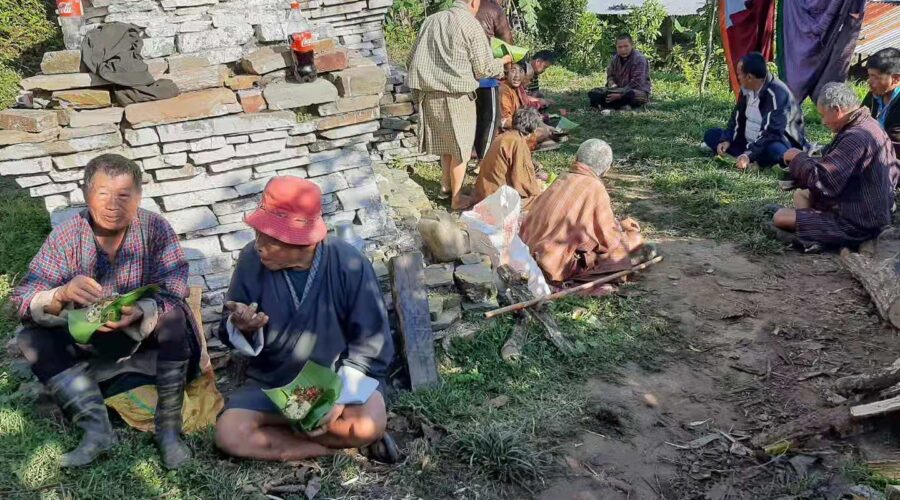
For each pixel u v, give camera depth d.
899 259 4.70
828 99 5.39
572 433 3.53
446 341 4.11
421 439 3.39
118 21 4.43
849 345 4.27
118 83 4.03
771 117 7.19
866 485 3.05
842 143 5.32
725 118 9.33
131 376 3.54
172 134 4.16
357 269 3.28
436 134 6.38
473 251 4.80
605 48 17.33
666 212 6.42
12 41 9.45
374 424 3.17
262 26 4.67
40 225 5.93
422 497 3.10
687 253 5.57
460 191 6.88
